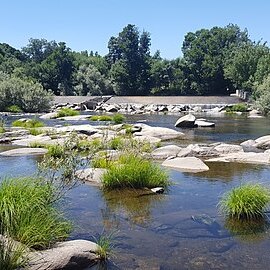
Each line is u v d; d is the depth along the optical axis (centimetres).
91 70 8688
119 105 5981
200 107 5709
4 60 9781
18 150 1540
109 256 592
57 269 525
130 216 788
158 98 7006
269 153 1430
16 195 642
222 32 9175
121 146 1323
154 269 554
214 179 1106
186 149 1498
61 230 646
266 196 788
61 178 817
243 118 4006
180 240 663
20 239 569
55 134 1997
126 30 9406
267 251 620
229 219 768
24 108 5009
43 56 11806
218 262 580
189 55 8606
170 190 990
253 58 7144
